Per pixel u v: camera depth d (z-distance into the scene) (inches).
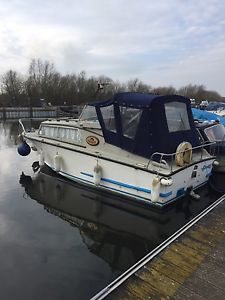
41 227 254.2
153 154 269.9
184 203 297.0
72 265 197.3
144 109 274.7
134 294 144.8
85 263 200.1
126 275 158.6
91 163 319.0
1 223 260.8
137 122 282.4
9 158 519.2
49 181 381.1
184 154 281.4
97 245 225.8
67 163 350.3
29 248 218.7
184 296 143.3
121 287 149.7
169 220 271.9
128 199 294.8
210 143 328.2
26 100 2027.6
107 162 300.7
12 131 947.3
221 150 366.9
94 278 183.5
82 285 176.6
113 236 241.0
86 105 353.1
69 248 220.1
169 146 283.7
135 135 285.3
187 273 160.7
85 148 329.7
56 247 221.0
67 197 326.3
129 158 294.4
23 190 350.0
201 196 320.5
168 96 284.5
